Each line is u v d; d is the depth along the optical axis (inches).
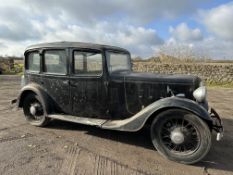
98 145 165.3
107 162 139.6
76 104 184.4
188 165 138.9
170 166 136.8
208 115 136.2
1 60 1005.8
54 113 193.8
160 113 143.9
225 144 171.6
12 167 131.5
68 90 185.2
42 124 200.4
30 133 188.1
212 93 440.8
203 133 135.2
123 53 196.1
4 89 454.9
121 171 129.2
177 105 138.6
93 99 177.2
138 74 175.0
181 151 143.7
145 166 135.8
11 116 241.4
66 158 143.9
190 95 157.0
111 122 167.6
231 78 593.3
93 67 173.9
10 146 160.9
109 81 170.4
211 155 152.9
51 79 191.5
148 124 158.4
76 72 180.2
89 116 182.2
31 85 201.6
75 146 162.7
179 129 141.9
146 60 804.0
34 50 198.8
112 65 178.7
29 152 151.6
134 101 167.6
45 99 193.0
